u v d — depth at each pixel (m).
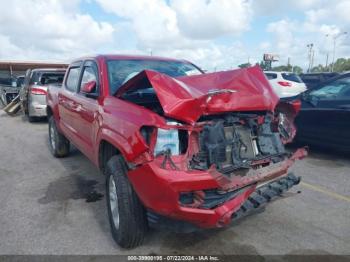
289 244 3.20
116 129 3.09
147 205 2.75
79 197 4.49
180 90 2.82
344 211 3.91
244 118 3.24
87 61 4.77
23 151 7.30
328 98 6.02
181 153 2.74
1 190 4.81
